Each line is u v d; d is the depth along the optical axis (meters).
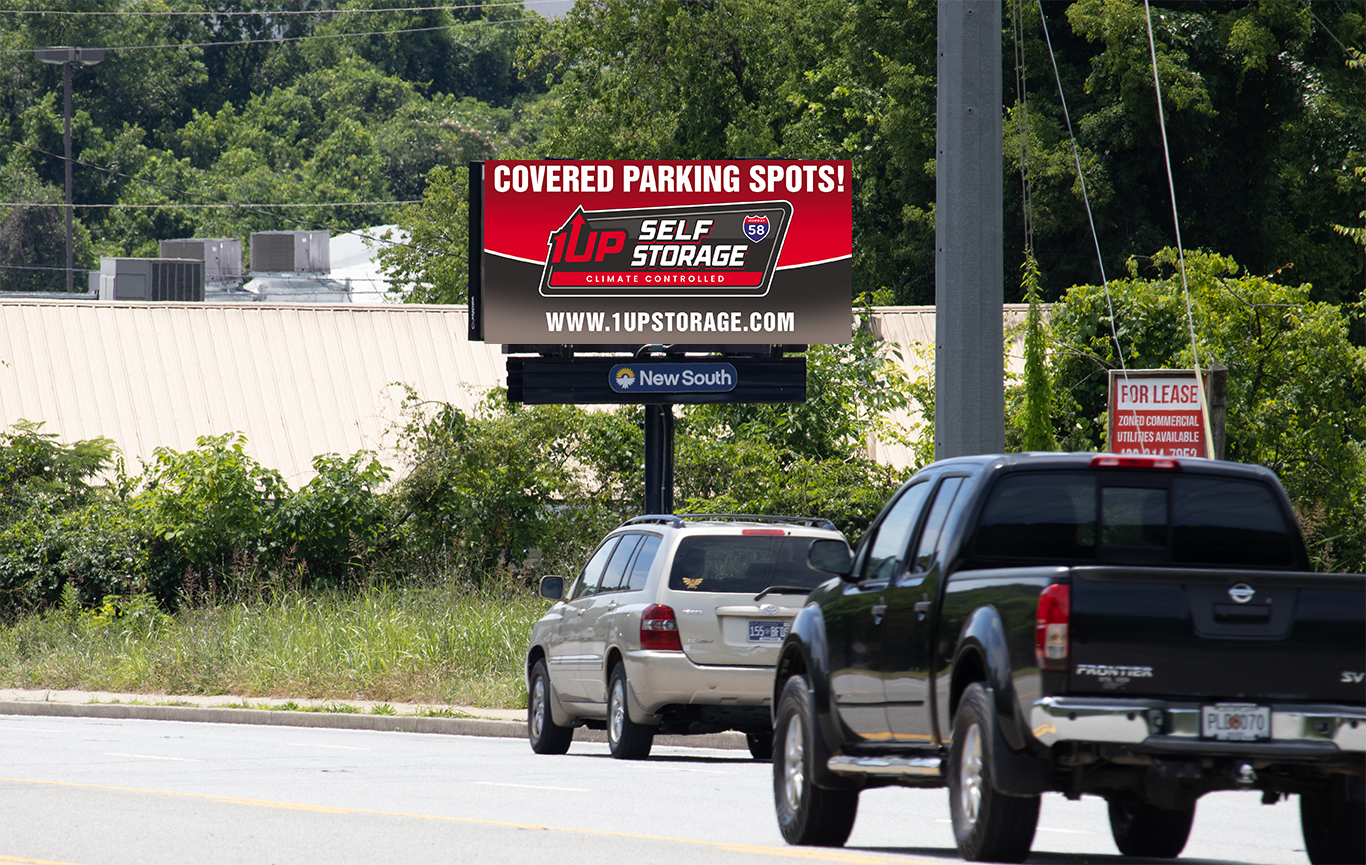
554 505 112.06
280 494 111.88
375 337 148.75
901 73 183.38
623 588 61.00
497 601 94.06
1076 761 30.64
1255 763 30.91
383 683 84.31
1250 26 169.75
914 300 196.12
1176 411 68.62
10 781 50.97
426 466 110.81
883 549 38.56
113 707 85.75
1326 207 189.50
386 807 44.66
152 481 119.81
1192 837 41.38
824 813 38.06
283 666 89.06
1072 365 107.88
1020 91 98.94
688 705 57.34
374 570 108.69
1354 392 104.12
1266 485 35.19
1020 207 178.50
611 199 92.75
